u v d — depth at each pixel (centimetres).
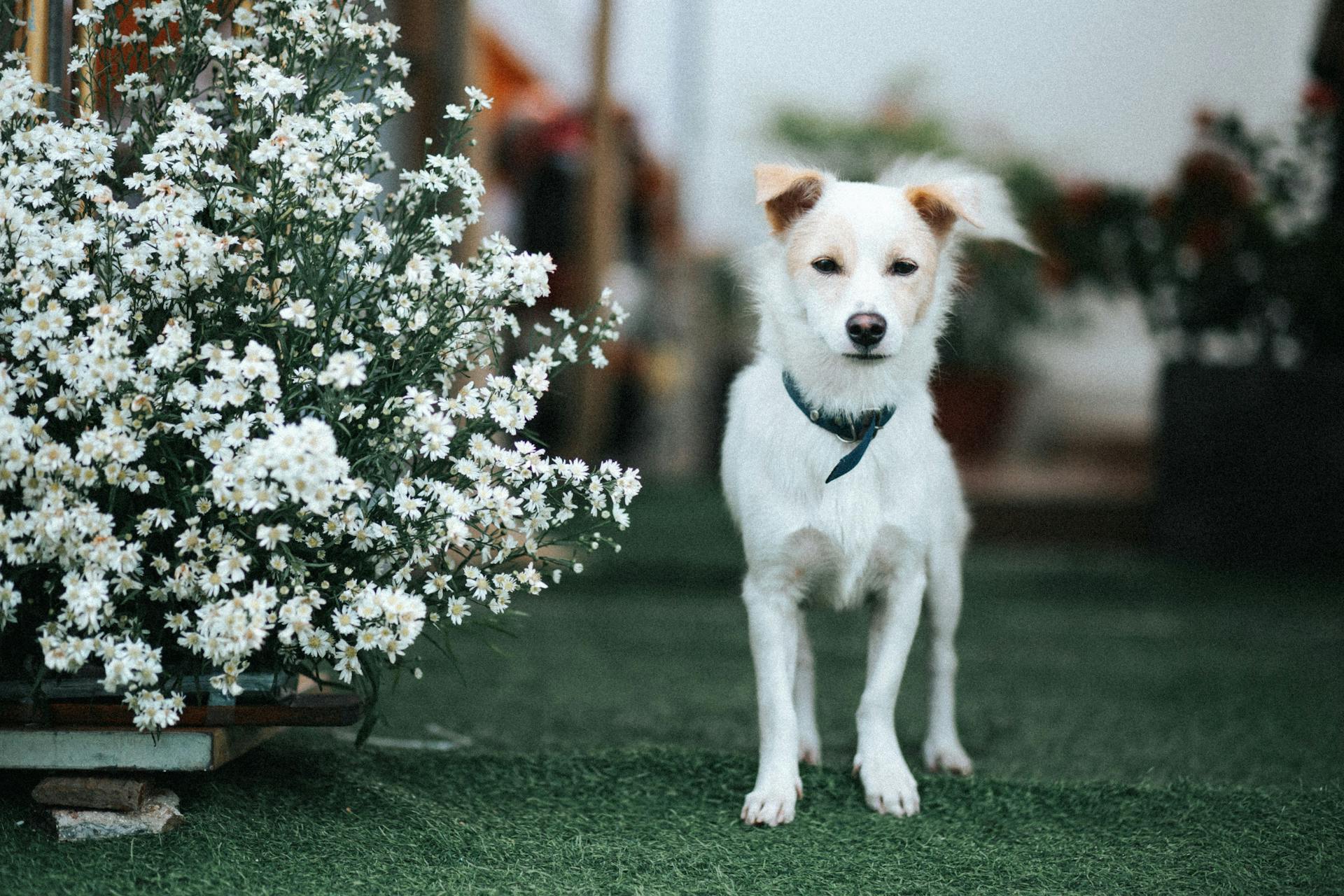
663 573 530
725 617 470
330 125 223
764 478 245
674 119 944
